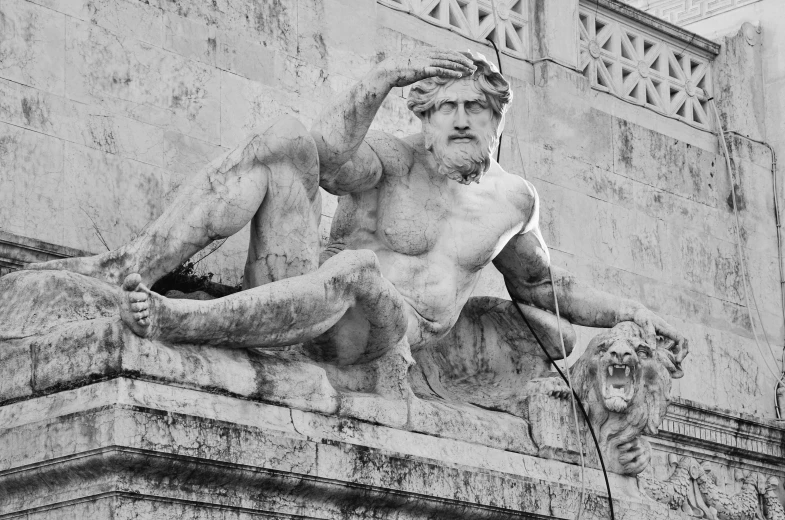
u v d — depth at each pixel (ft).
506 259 54.75
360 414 46.88
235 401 43.73
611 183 69.77
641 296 69.67
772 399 73.92
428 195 51.34
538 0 69.62
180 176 55.11
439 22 65.92
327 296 46.11
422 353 54.29
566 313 55.93
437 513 47.62
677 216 72.23
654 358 54.54
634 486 55.01
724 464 69.41
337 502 45.19
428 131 50.57
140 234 46.96
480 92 50.34
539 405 52.37
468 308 55.52
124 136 53.93
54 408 42.19
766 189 76.59
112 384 41.42
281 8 59.72
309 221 48.19
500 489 49.26
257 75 58.39
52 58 52.70
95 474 40.96
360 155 49.98
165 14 56.08
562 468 52.29
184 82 56.08
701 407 67.67
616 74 72.84
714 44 77.20
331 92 60.59
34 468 41.81
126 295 41.65
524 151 66.74
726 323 73.00
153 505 41.37
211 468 42.09
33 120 51.72
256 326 44.62
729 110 76.84
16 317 45.06
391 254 51.06
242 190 46.70
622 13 73.36
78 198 52.29
